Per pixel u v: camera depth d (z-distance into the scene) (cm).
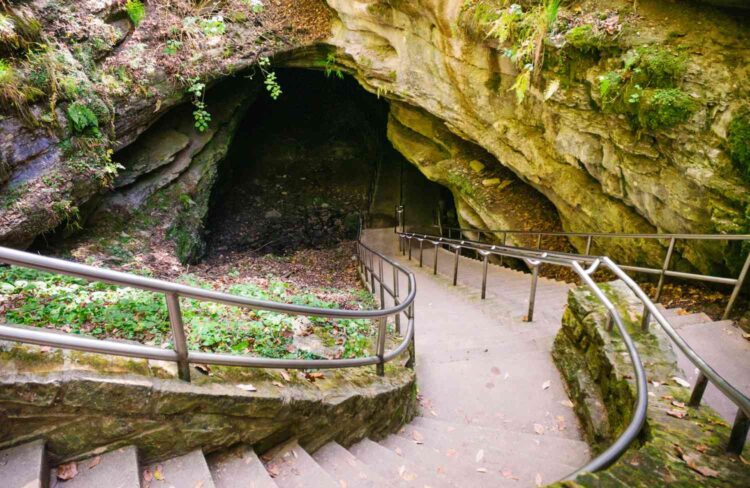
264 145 1900
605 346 371
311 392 292
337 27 1157
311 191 1825
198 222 1062
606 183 651
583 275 427
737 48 473
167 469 220
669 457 216
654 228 619
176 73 970
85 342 197
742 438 217
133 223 892
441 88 970
